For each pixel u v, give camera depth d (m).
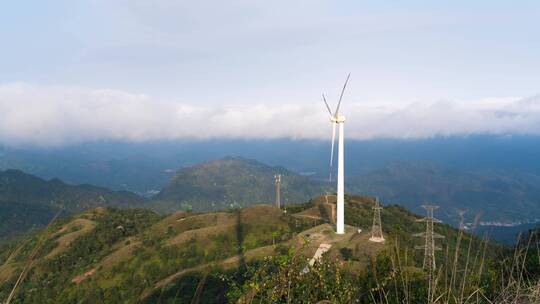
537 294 6.97
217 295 39.19
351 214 136.75
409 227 123.88
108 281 102.94
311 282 9.05
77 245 135.25
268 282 8.90
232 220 131.00
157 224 146.75
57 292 100.31
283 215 127.62
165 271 100.75
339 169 88.69
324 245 68.19
